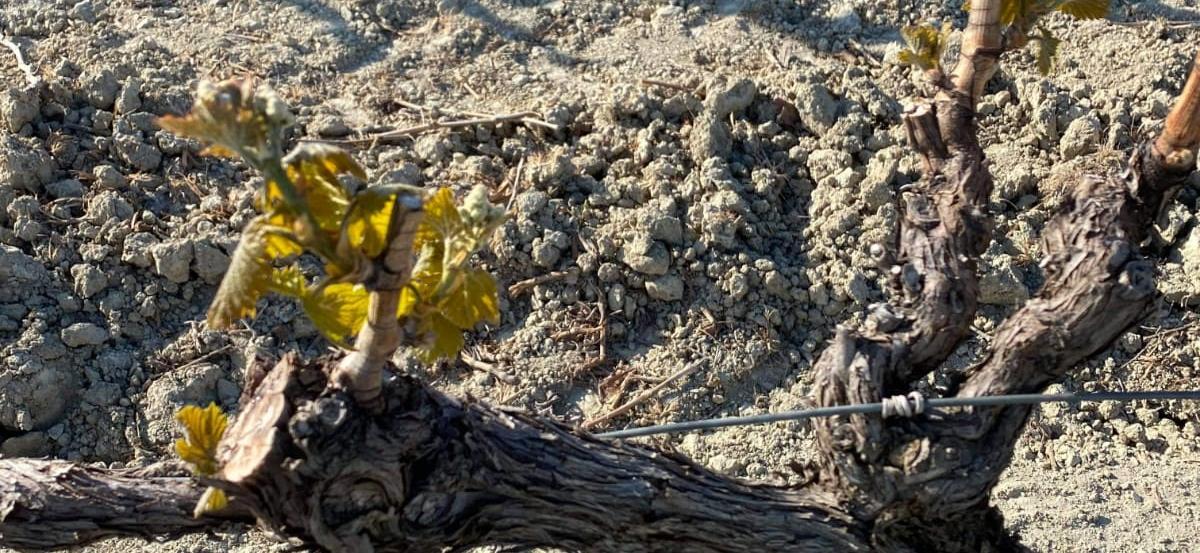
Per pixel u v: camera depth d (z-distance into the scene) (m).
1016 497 0.70
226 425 0.43
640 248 0.76
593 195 0.79
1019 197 0.83
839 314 0.77
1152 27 0.94
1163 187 0.46
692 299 0.77
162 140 0.79
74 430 0.71
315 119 0.84
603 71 0.90
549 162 0.80
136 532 0.47
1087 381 0.76
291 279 0.37
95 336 0.73
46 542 0.46
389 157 0.81
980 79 0.49
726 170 0.81
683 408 0.74
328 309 0.38
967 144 0.50
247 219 0.76
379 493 0.43
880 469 0.47
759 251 0.79
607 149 0.82
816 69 0.89
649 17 0.95
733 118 0.84
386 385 0.42
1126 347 0.77
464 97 0.87
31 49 0.86
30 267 0.73
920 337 0.48
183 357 0.73
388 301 0.37
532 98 0.87
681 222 0.79
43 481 0.46
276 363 0.44
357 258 0.36
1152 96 0.88
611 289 0.77
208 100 0.32
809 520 0.49
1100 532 0.68
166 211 0.77
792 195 0.82
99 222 0.75
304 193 0.35
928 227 0.49
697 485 0.48
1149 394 0.48
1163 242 0.81
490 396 0.73
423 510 0.44
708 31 0.94
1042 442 0.73
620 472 0.47
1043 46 0.49
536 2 0.96
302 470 0.41
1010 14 0.48
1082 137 0.84
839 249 0.79
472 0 0.95
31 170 0.76
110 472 0.47
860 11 0.96
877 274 0.78
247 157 0.33
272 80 0.87
